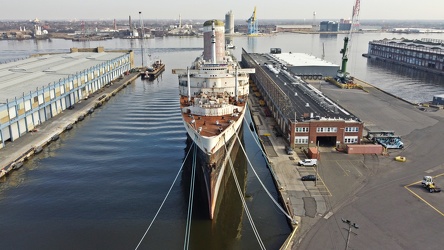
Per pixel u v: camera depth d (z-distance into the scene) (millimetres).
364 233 41281
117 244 42281
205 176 49219
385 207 46688
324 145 69125
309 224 43188
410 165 59594
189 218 47406
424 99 116375
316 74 146500
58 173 60719
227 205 51469
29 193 54094
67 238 43344
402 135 74688
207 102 64812
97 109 103062
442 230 41750
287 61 159625
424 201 48031
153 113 98500
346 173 56812
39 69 115125
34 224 46156
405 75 164000
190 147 67812
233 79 77000
